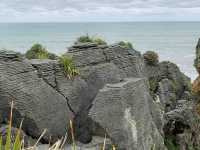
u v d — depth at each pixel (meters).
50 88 17.44
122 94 18.31
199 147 26.92
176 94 30.48
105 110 17.89
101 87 19.61
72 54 19.53
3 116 15.99
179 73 31.91
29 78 16.66
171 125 25.61
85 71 19.48
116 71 20.73
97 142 17.44
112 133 17.80
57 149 5.72
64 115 17.77
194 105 29.20
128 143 17.95
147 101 21.20
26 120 16.27
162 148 21.34
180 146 24.88
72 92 18.41
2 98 15.82
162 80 30.03
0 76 15.75
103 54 20.97
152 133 20.81
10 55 16.33
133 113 18.94
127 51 22.78
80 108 18.52
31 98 16.44
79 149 16.81
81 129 18.02
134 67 22.78
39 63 17.45
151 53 31.62
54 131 17.19
